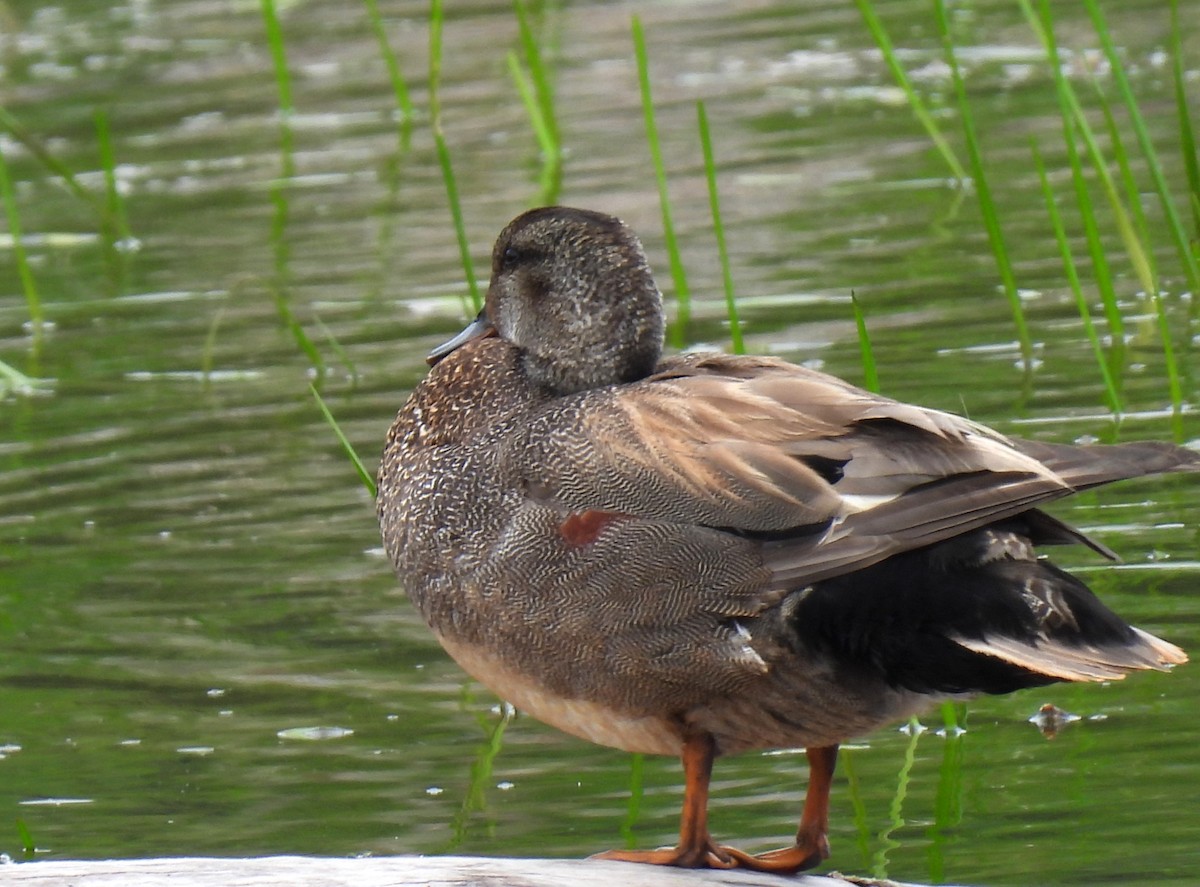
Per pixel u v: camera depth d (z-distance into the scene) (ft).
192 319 50.57
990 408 40.63
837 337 45.55
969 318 46.62
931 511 21.34
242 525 38.42
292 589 36.09
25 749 30.71
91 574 36.63
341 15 84.58
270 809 28.63
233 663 33.58
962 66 71.20
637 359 26.07
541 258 26.37
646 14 83.15
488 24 81.92
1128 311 46.47
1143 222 45.47
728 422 23.07
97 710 32.07
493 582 23.80
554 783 29.60
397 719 31.76
